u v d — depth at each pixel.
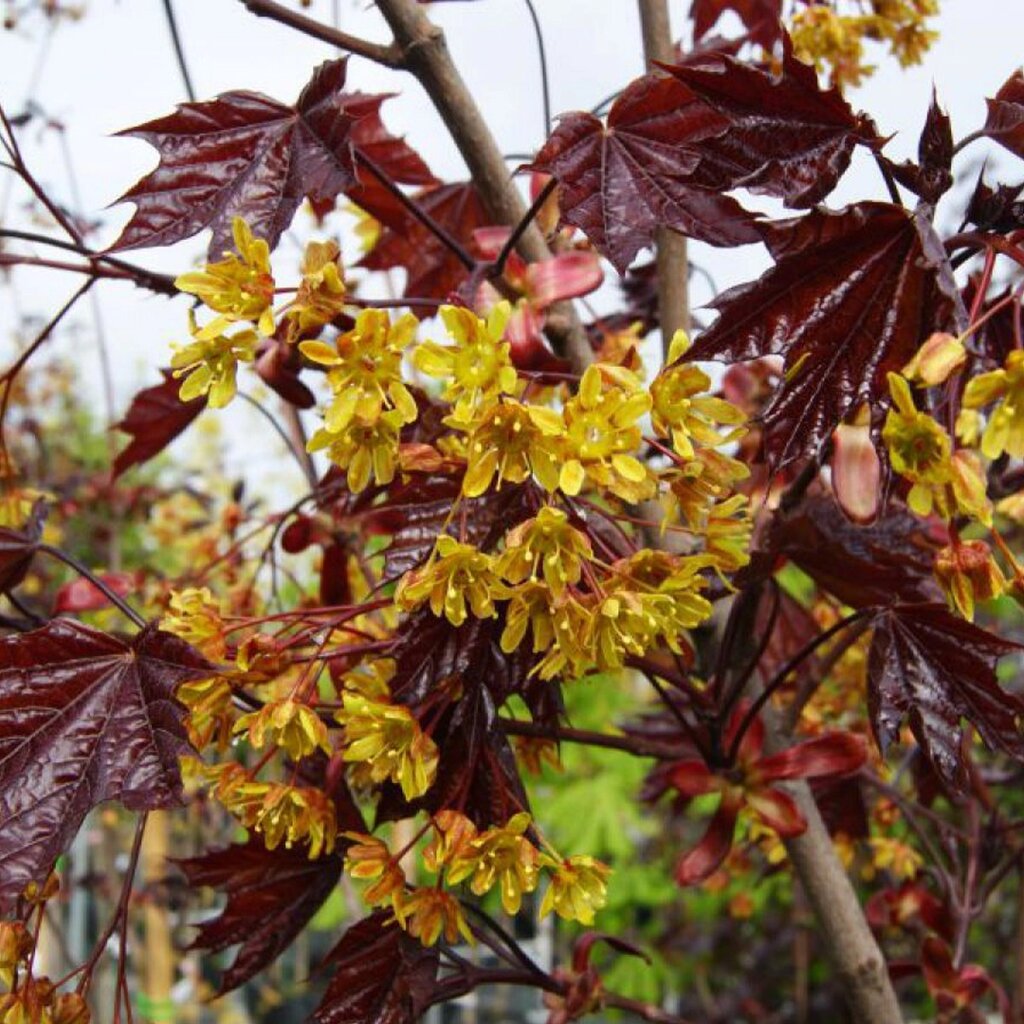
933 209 0.17
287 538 0.29
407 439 0.22
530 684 0.20
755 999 0.86
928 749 0.20
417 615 0.19
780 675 0.23
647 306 0.33
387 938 0.21
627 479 0.17
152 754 0.19
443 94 0.25
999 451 0.16
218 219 0.20
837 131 0.17
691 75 0.17
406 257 0.31
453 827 0.19
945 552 0.19
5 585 0.23
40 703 0.19
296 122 0.21
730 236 0.20
